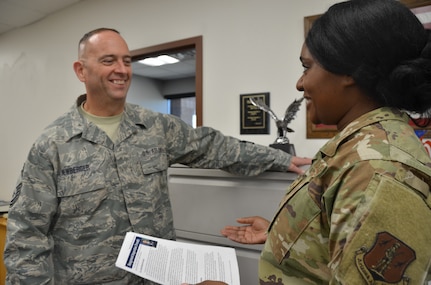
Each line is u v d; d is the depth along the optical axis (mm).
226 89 1795
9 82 3186
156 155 1176
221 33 1809
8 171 3234
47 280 984
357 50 478
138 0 2178
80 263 1031
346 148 502
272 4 1635
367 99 527
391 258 411
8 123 3223
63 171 1035
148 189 1137
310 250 518
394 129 486
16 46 3086
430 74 464
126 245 930
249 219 1082
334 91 535
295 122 1568
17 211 990
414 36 474
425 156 476
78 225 1036
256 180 1175
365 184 437
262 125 1665
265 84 1664
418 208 423
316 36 527
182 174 1342
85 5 2492
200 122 1887
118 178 1095
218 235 1233
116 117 1172
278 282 560
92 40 1087
